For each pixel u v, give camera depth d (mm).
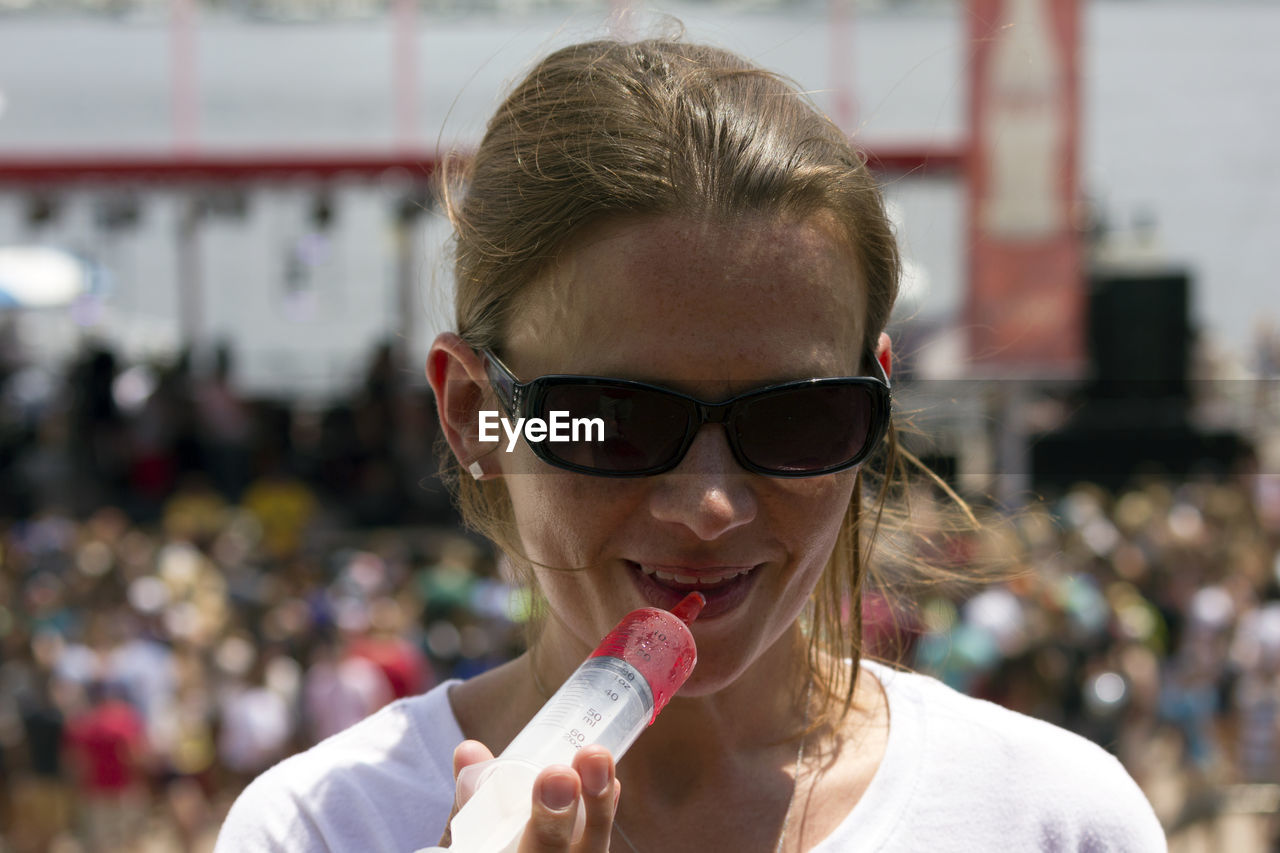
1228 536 9242
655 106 1108
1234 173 13555
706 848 1247
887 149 8844
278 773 1289
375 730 1323
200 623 7715
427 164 10625
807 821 1260
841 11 9992
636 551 1091
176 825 6852
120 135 12008
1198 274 13477
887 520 1565
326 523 11484
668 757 1267
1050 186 7832
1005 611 6508
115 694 6910
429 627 7805
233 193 14992
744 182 1067
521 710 1328
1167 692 6965
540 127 1161
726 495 1042
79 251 16906
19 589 8570
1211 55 13469
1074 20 7785
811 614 1431
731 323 1051
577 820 935
